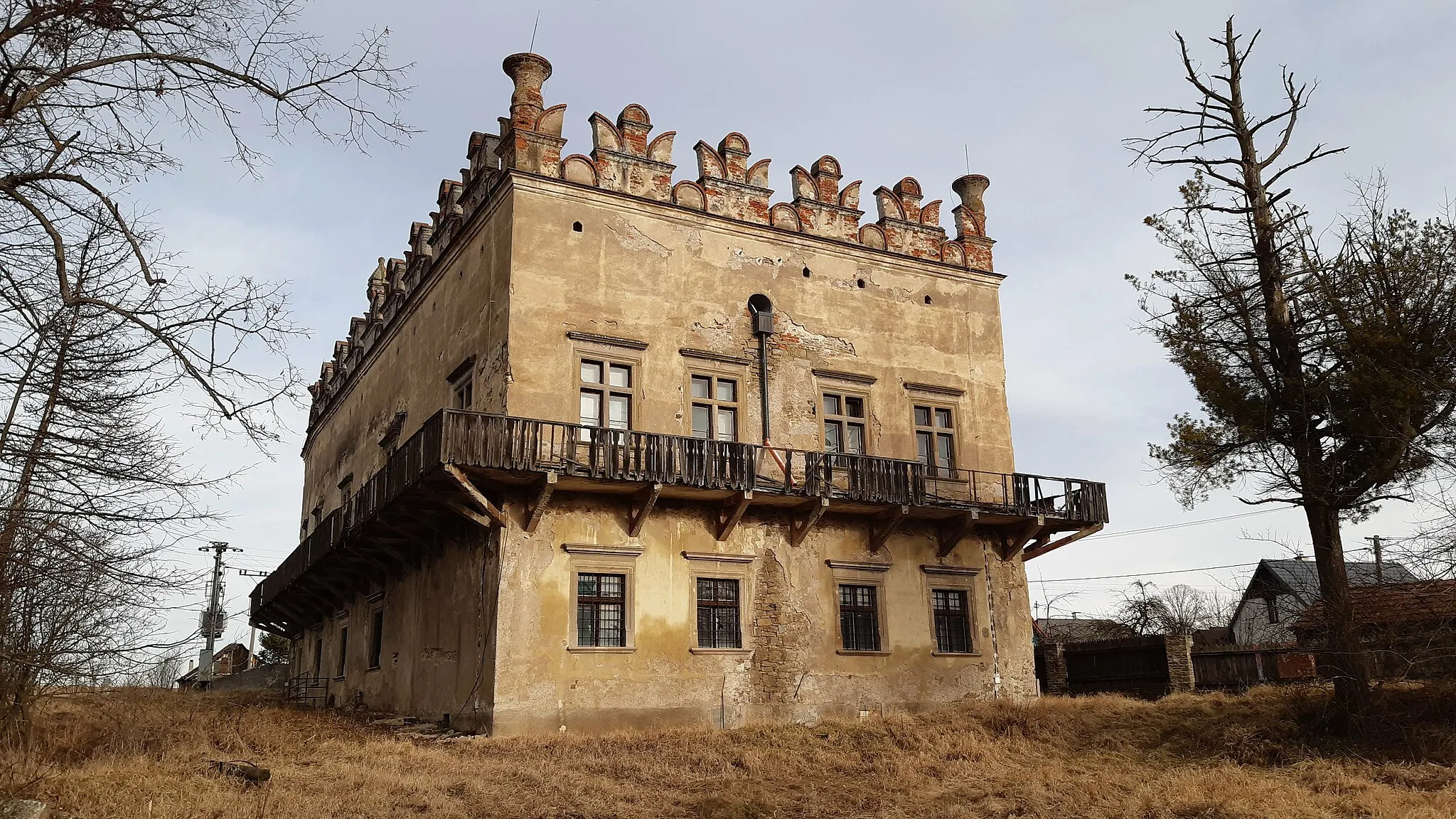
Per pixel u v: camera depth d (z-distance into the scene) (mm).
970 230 26891
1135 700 22094
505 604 18828
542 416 20109
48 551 10242
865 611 22641
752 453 20781
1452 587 16797
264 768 13391
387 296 29828
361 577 28797
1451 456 16594
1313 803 12758
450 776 14242
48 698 15062
